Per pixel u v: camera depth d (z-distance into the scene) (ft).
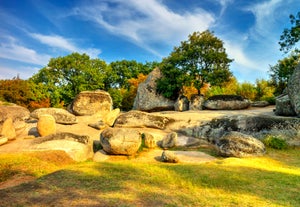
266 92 110.52
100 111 71.61
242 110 73.72
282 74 100.17
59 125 60.70
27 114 58.65
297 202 21.85
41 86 144.66
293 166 34.94
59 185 25.55
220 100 76.64
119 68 174.60
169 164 36.40
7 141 47.14
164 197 22.49
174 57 89.30
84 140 45.21
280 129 47.98
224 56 87.56
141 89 94.17
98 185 25.59
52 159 38.86
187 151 46.19
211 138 51.37
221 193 24.03
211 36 90.27
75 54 156.76
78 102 71.56
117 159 41.78
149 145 48.44
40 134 50.19
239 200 22.08
